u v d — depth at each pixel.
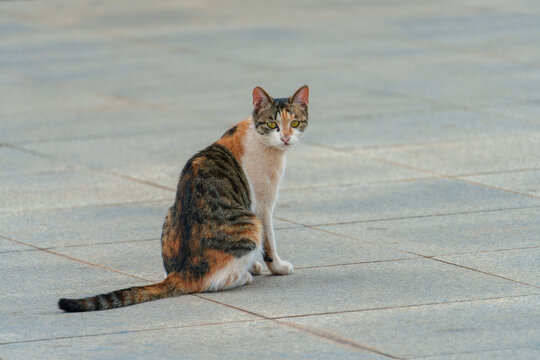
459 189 12.40
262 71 20.84
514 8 28.23
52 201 12.34
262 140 9.09
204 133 15.95
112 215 11.70
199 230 8.72
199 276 8.73
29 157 14.64
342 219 11.30
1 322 8.12
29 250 10.34
